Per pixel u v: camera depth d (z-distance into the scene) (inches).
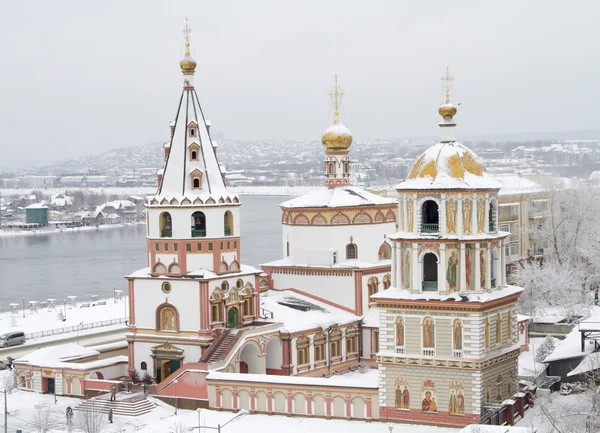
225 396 3754.9
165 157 4264.3
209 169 4224.9
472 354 3319.4
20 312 6909.5
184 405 3836.1
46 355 4202.8
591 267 6235.2
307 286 4864.7
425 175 3412.9
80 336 5590.6
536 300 5629.9
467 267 3358.8
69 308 6953.7
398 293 3442.4
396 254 3462.1
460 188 3329.2
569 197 6678.2
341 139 5004.9
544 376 3801.7
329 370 4488.2
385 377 3464.6
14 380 4190.5
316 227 4845.0
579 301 5738.2
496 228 3481.8
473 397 3321.9
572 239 6594.5
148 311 4165.8
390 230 4933.6
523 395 3442.4
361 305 4719.5
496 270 3484.3
